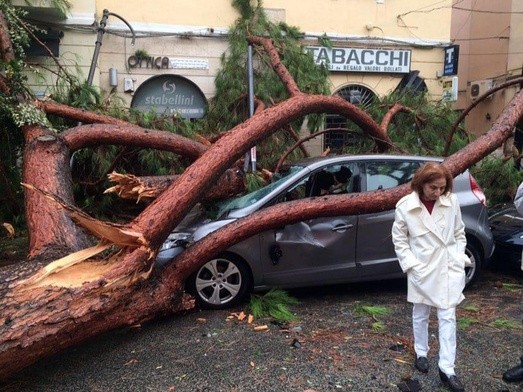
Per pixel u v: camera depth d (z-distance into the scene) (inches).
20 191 263.0
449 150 315.3
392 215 195.3
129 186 176.2
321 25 437.7
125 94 390.6
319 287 215.3
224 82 376.2
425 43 463.8
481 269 217.2
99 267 142.4
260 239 182.7
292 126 344.5
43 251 149.3
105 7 380.8
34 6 332.8
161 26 393.1
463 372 133.5
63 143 197.2
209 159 175.6
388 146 297.0
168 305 156.6
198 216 205.9
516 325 167.2
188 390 125.0
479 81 614.9
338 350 147.8
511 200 308.2
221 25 407.5
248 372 134.2
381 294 204.2
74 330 125.1
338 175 199.8
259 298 182.9
